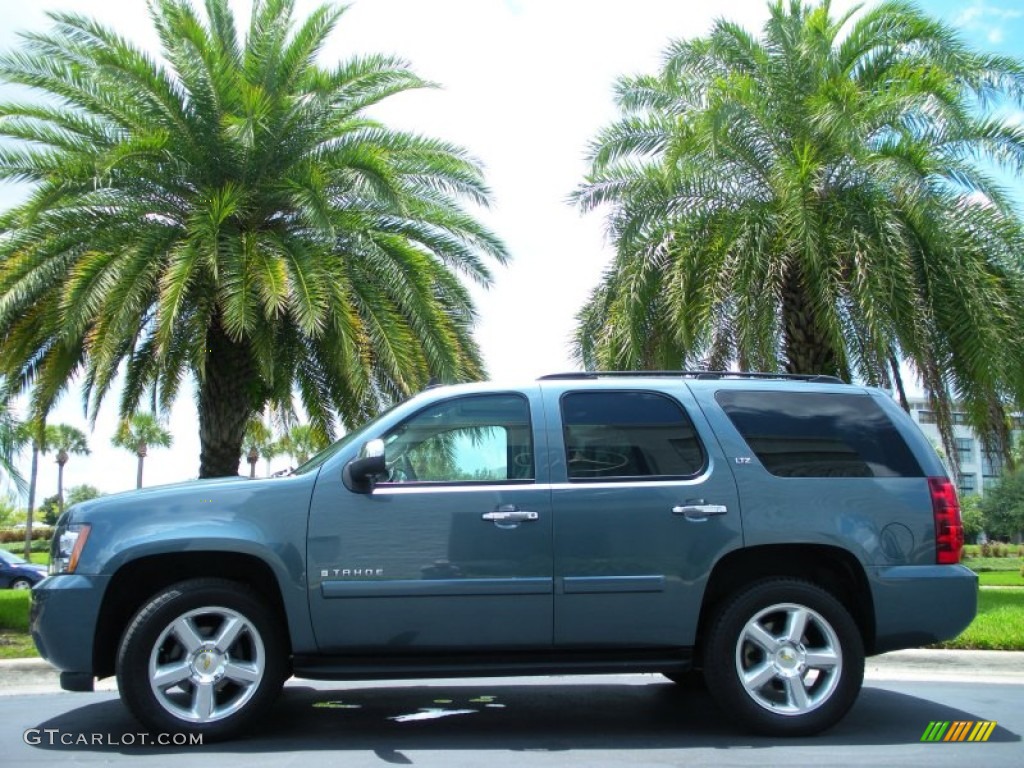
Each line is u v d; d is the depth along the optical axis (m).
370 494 5.70
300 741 5.78
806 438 6.02
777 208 14.36
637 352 14.85
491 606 5.61
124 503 5.68
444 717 6.50
